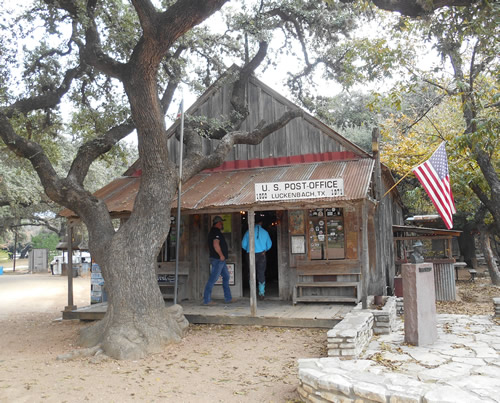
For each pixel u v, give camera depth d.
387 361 5.82
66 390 5.68
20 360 7.20
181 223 12.12
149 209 8.53
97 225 8.82
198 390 5.66
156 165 8.72
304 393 5.07
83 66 11.38
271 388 5.65
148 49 8.28
